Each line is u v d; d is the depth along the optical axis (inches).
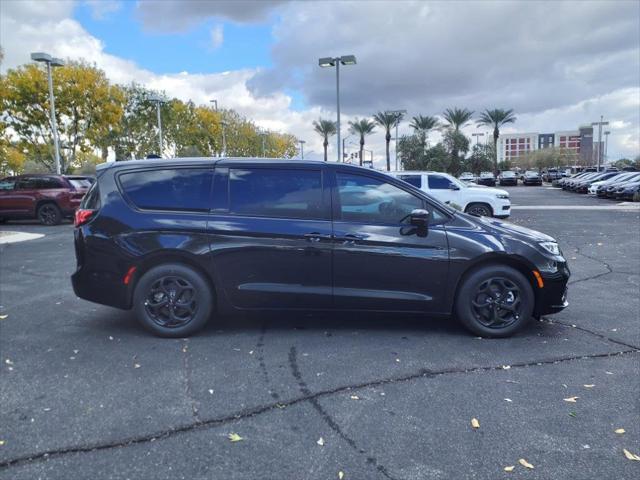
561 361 166.6
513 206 971.3
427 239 186.9
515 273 187.6
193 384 148.9
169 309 189.3
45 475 105.1
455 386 147.3
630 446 115.4
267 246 185.6
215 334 193.8
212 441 118.1
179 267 187.8
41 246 473.7
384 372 157.2
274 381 150.9
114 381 151.5
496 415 129.9
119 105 1314.0
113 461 110.2
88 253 190.4
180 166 194.1
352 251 185.5
